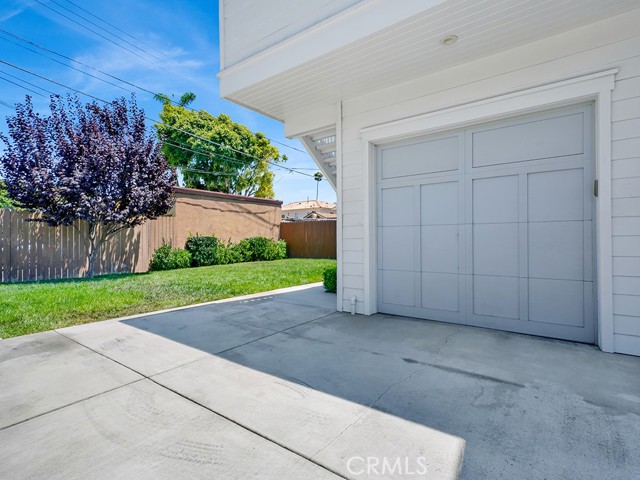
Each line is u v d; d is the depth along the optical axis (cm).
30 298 580
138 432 206
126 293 652
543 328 388
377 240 515
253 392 257
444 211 455
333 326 442
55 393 258
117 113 930
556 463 174
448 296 454
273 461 178
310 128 572
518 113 392
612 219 336
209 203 1335
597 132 348
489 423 212
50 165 812
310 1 398
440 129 444
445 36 351
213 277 895
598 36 339
